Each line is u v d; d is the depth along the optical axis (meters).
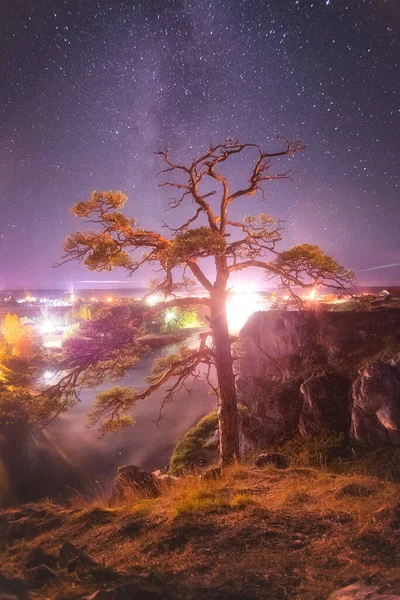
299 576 4.33
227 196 12.42
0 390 23.72
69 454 21.14
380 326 13.73
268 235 12.29
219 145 12.14
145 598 3.81
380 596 3.65
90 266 11.99
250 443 14.29
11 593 3.89
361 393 10.89
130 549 5.43
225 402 12.16
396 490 6.57
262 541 5.18
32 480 19.33
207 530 5.61
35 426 23.00
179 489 7.96
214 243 10.46
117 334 11.63
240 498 6.43
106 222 12.19
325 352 14.10
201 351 12.74
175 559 4.99
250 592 4.09
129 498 8.21
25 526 6.89
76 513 7.23
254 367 16.45
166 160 12.12
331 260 11.33
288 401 13.81
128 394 12.63
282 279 12.20
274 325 15.82
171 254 10.54
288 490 6.95
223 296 12.21
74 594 3.99
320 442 11.66
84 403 27.70
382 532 5.07
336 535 5.17
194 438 18.59
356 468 10.02
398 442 10.18
